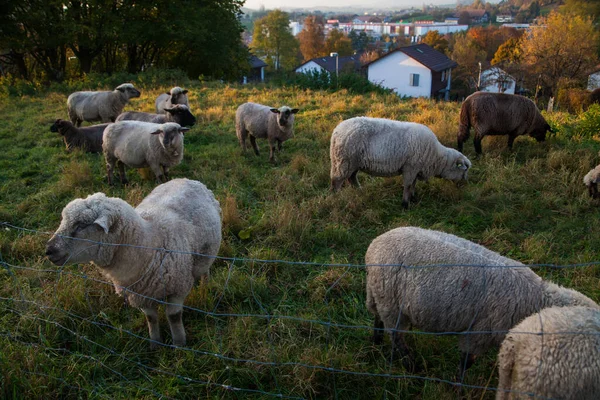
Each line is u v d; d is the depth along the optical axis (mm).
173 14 26094
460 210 6289
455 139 9297
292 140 10250
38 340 3961
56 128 9812
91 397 3395
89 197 3523
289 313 4363
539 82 35062
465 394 3324
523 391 2520
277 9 83000
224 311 4402
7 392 3332
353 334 4090
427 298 3291
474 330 3217
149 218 3865
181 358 3713
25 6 23344
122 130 7773
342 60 63969
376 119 6617
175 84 20344
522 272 3203
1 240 5566
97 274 4770
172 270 3729
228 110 13633
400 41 130125
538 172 7234
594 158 7559
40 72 28719
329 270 4973
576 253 5191
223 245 5379
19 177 8383
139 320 4188
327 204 6480
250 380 3566
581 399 2359
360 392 3477
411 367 3633
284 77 21141
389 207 6633
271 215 6141
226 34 29234
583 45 34062
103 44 25500
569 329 2461
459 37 82125
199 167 8562
